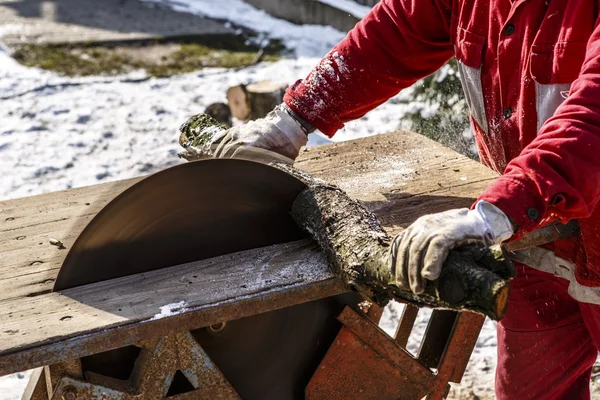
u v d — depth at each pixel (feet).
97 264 6.55
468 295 5.27
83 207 8.10
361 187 8.31
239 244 7.09
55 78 23.17
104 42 26.32
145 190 6.47
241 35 27.37
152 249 6.74
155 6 30.83
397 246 5.71
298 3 28.48
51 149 18.57
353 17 26.63
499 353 9.09
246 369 7.58
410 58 8.50
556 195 5.65
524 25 7.05
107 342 5.82
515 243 7.11
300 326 7.58
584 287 7.52
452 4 7.89
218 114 20.10
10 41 26.20
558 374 8.61
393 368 7.83
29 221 7.80
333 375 7.66
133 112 20.74
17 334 5.72
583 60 6.64
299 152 9.27
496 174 8.49
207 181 6.72
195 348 6.60
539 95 7.02
